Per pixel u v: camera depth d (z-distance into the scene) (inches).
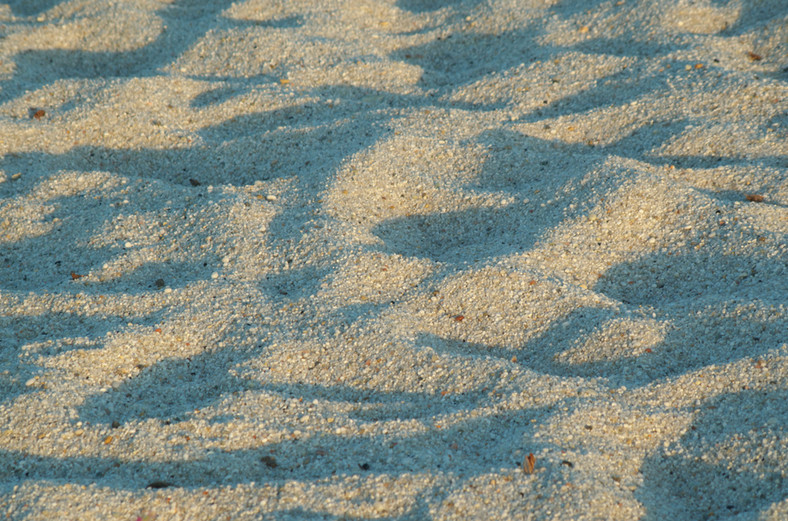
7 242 176.7
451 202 186.9
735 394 122.6
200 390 133.6
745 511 106.3
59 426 119.8
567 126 211.2
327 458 116.0
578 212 171.2
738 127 193.5
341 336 142.4
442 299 153.3
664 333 138.7
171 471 113.6
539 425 118.4
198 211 179.2
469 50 263.9
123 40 270.8
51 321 147.6
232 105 229.0
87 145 216.5
